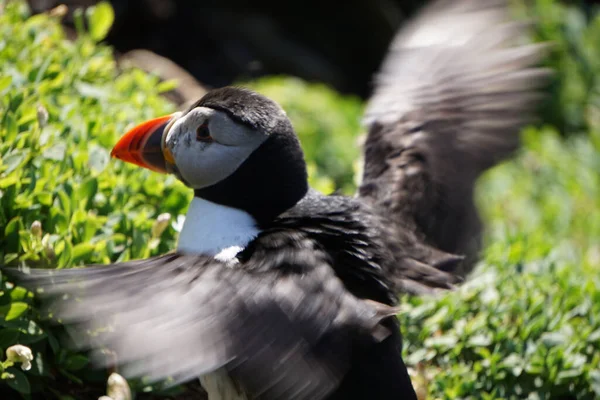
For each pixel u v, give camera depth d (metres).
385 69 8.20
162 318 5.38
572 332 8.60
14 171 7.13
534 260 9.65
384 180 7.32
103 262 7.27
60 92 9.02
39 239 6.84
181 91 12.76
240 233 6.23
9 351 6.36
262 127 6.35
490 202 14.41
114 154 6.77
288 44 18.98
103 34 10.30
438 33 8.22
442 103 7.70
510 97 7.62
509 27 7.99
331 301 5.78
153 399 7.48
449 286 6.80
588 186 15.98
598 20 20.36
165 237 7.94
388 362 6.08
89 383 7.35
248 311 5.56
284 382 5.49
